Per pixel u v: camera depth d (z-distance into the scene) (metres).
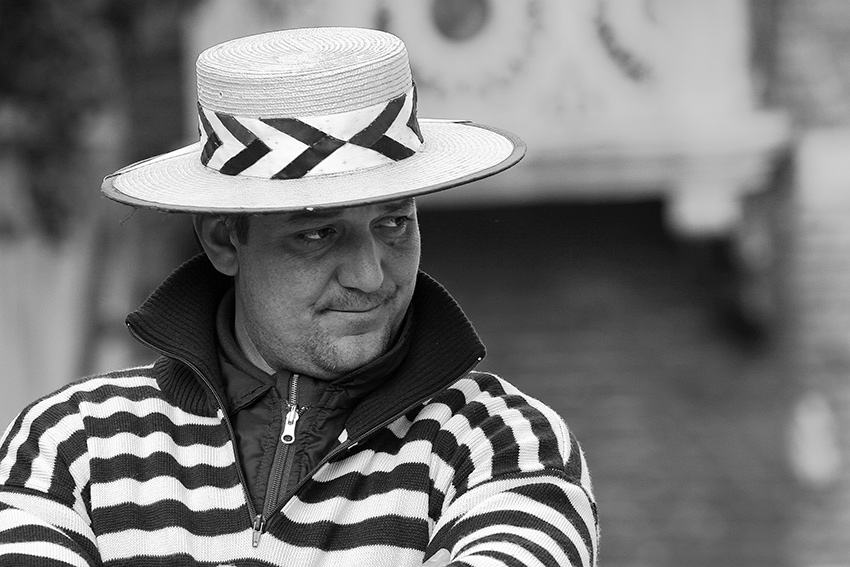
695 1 19.44
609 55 19.42
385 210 5.61
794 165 19.84
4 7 18.16
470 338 5.78
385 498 5.70
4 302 18.67
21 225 18.70
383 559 5.62
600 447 20.23
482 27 19.33
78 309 19.02
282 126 5.50
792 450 20.02
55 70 18.55
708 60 19.45
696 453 20.12
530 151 19.47
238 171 5.59
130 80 19.02
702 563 19.98
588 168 19.56
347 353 5.71
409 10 19.27
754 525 19.98
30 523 5.61
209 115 5.66
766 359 20.09
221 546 5.68
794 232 19.89
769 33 19.81
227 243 5.98
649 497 20.08
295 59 5.57
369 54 5.59
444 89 19.39
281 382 5.85
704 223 19.73
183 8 19.06
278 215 5.61
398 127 5.62
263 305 5.75
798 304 20.06
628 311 20.20
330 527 5.66
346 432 5.73
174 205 5.45
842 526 19.94
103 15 18.64
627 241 20.06
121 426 5.89
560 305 20.22
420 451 5.75
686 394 20.11
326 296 5.68
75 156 18.88
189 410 5.93
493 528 5.42
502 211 20.12
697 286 20.11
